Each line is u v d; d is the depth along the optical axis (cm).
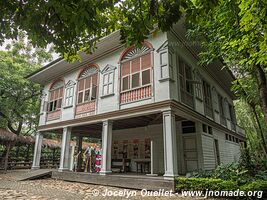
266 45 415
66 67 1468
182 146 1149
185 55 1157
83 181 1132
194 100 1130
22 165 1975
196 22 329
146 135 1381
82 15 297
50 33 348
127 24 385
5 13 326
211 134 1277
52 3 291
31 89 1894
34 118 2077
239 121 2309
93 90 1271
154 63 998
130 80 1083
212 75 1489
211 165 1152
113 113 1084
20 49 2022
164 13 323
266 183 672
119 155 1502
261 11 373
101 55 1266
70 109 1381
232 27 638
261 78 714
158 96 941
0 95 1784
